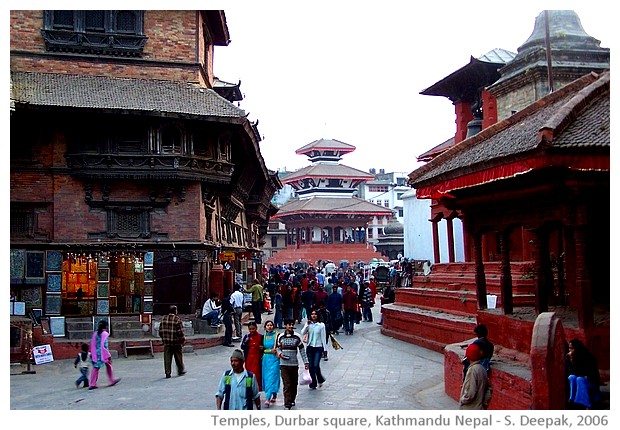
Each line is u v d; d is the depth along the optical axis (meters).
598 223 12.07
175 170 27.50
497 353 14.50
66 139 27.53
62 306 28.14
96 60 29.80
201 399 15.94
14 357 21.48
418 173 16.41
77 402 15.73
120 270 29.78
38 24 29.27
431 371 19.86
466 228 16.66
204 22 33.62
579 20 32.31
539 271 13.66
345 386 17.55
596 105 11.93
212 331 26.69
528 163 11.23
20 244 26.58
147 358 23.17
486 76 38.75
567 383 10.68
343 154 107.06
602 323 11.69
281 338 14.95
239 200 40.72
